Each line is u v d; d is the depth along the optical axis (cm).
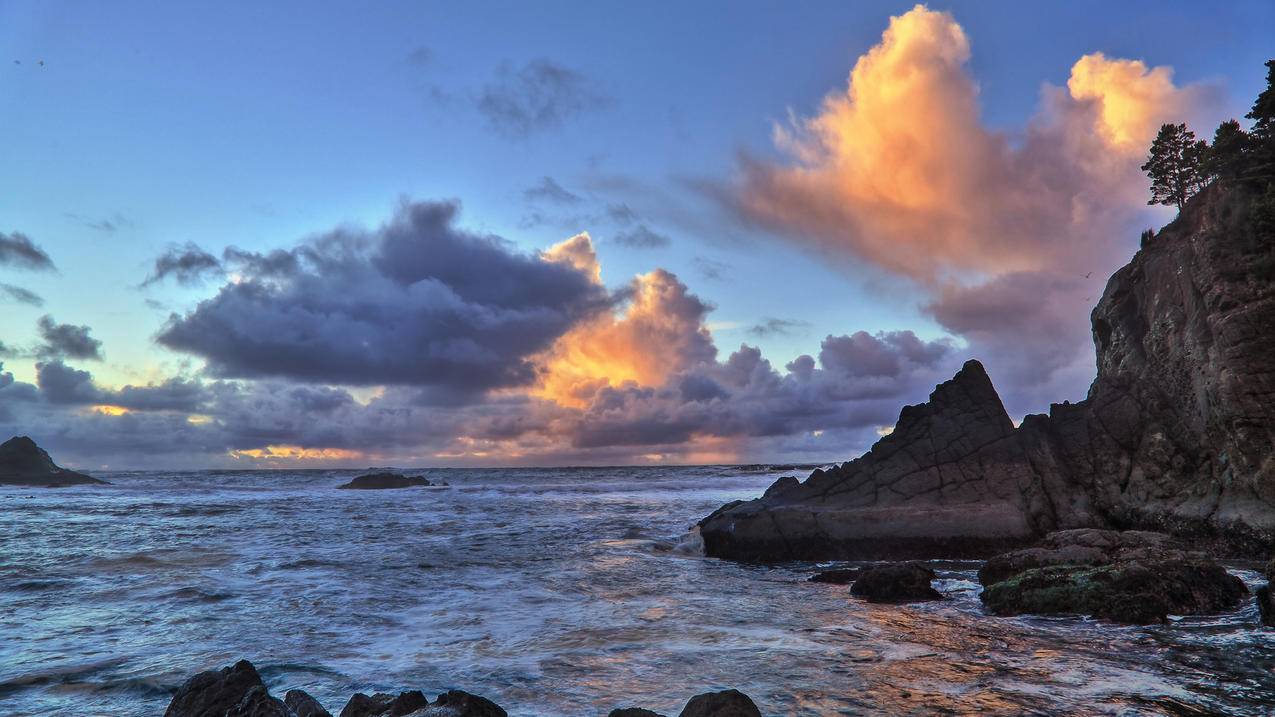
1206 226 2550
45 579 1852
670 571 2066
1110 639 1167
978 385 2519
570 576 1944
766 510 2352
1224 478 2056
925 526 2200
